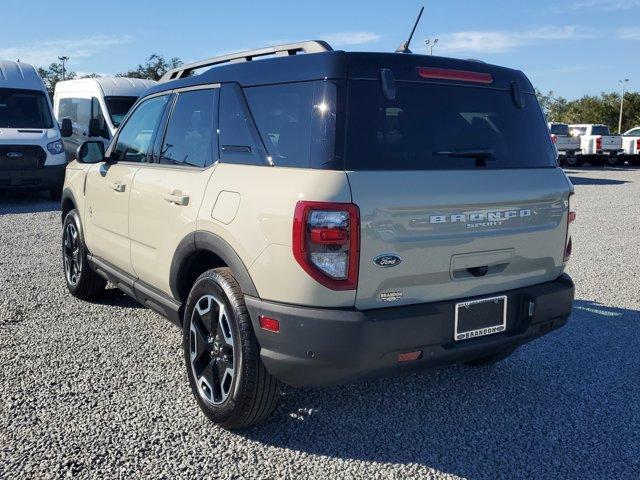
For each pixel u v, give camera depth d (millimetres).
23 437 3549
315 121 3307
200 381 3836
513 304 3703
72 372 4438
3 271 7203
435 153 3469
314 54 3461
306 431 3717
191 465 3330
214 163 3895
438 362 3420
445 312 3367
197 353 3846
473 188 3465
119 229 4961
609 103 61969
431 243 3309
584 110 63750
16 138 12844
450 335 3416
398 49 3928
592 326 5688
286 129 3463
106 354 4781
